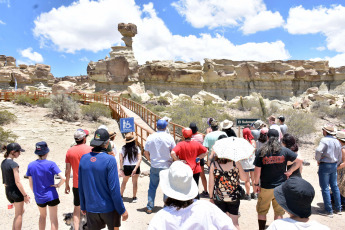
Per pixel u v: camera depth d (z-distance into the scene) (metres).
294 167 3.99
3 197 6.08
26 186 6.75
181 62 48.94
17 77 60.12
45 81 69.56
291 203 1.80
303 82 50.44
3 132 11.24
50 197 3.75
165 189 1.91
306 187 1.76
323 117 27.31
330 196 5.69
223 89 49.75
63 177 3.80
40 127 14.79
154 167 4.81
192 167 4.36
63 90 25.78
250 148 3.33
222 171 3.42
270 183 3.72
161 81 47.25
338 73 50.03
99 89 48.28
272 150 3.68
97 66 48.09
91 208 2.80
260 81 49.69
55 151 11.15
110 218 2.84
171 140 4.77
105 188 2.81
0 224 4.66
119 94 42.12
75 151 3.81
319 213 5.30
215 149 3.41
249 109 35.16
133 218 4.67
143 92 42.84
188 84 47.38
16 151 3.94
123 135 14.60
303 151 13.70
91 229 2.90
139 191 6.46
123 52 48.62
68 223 4.48
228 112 30.78
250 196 5.93
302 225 1.73
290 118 18.25
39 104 21.22
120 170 5.55
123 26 48.88
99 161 2.80
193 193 1.89
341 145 5.70
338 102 39.19
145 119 17.22
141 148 10.46
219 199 3.42
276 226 1.81
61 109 17.66
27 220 4.86
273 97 49.03
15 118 15.88
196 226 1.80
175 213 1.85
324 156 5.29
